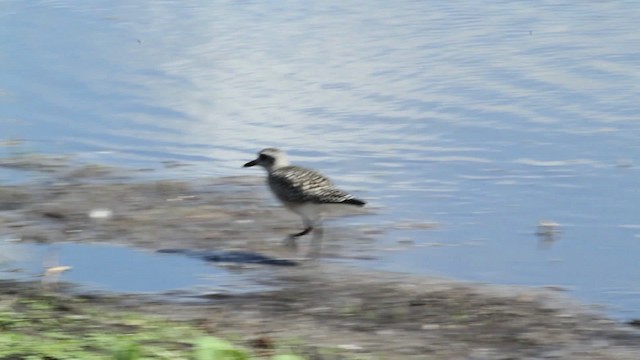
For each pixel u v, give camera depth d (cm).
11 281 1207
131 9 2973
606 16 2934
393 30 2733
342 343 1036
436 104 2098
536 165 1734
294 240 1385
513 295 1198
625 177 1666
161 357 911
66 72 2362
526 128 1941
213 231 1414
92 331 1006
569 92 2177
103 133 1925
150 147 1842
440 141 1878
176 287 1214
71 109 2086
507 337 1071
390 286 1222
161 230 1413
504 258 1333
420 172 1706
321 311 1137
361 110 2069
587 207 1536
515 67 2378
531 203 1554
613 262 1323
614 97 2134
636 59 2448
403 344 1041
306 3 3038
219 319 1103
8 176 1647
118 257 1312
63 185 1603
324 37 2653
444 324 1103
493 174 1691
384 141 1881
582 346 1051
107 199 1535
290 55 2488
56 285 1198
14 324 1015
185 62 2433
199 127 1977
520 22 2858
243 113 2062
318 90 2211
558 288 1231
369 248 1361
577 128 1934
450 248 1366
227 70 2366
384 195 1591
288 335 1054
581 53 2511
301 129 1961
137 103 2131
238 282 1235
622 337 1080
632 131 1908
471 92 2180
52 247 1345
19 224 1424
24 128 1947
